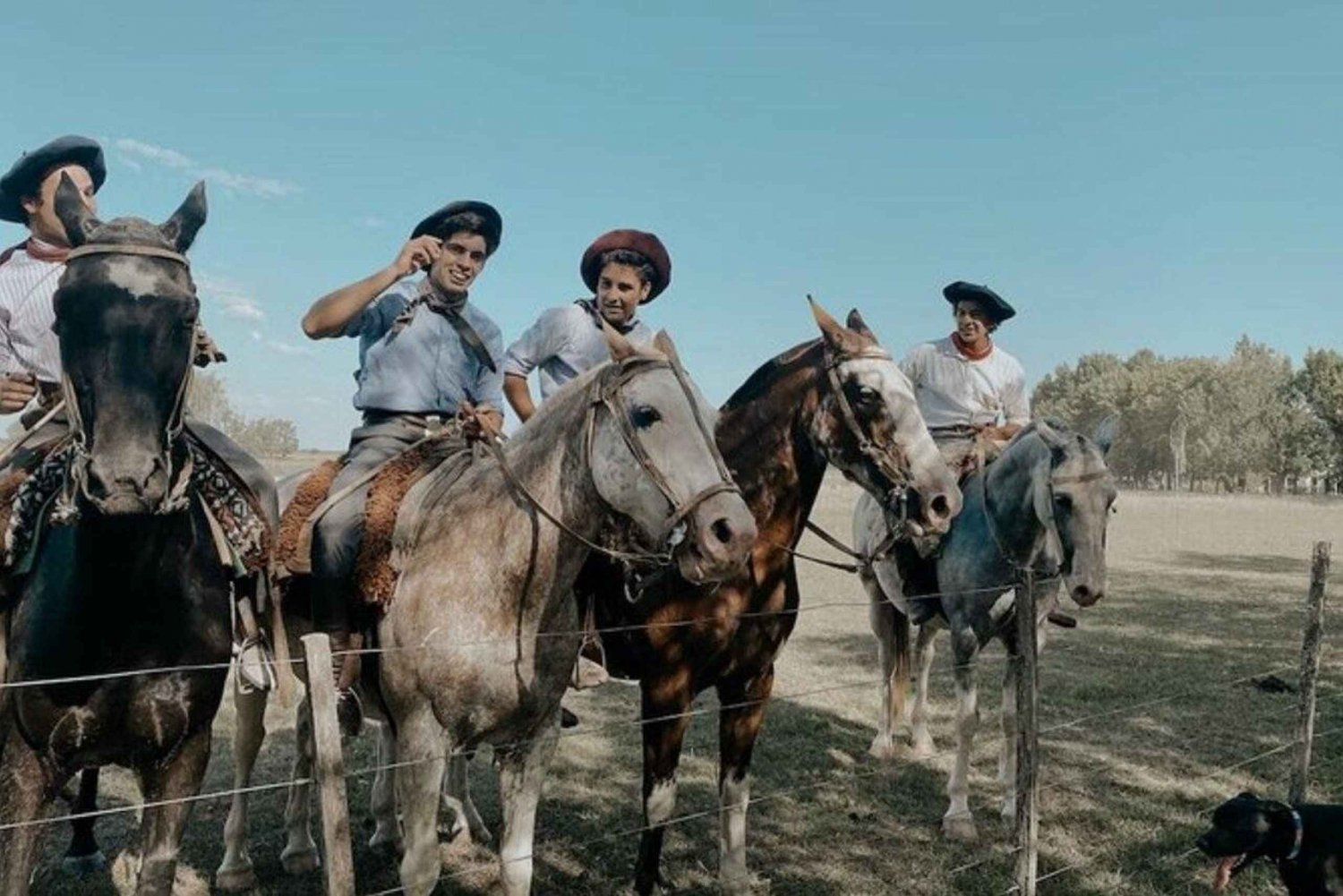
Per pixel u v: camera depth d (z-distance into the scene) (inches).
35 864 113.8
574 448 127.2
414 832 125.1
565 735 277.3
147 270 104.0
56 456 114.3
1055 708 304.5
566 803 223.3
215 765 251.6
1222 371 3088.1
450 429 155.6
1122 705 307.4
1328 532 1117.1
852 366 162.1
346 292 137.9
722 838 166.1
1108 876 182.4
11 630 113.4
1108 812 215.2
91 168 145.3
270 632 142.6
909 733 284.0
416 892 123.6
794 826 209.3
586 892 177.8
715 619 156.5
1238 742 266.5
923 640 265.0
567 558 128.6
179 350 104.5
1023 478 201.2
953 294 251.0
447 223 160.2
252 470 133.2
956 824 202.1
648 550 134.3
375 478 144.3
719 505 116.1
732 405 173.6
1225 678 346.9
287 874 185.8
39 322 137.5
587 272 191.9
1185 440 3036.4
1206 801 221.6
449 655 124.6
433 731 127.2
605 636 164.9
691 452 118.9
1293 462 2758.4
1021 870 150.3
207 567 121.8
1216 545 925.8
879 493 163.0
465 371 166.2
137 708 113.3
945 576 217.6
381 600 131.7
